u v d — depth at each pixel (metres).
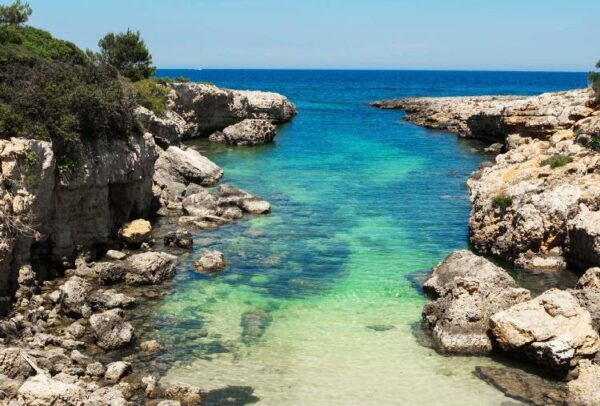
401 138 89.19
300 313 25.80
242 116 95.31
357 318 25.42
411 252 34.69
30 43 50.31
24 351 19.44
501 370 21.12
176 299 27.00
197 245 35.38
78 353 20.77
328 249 34.91
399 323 25.02
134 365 20.81
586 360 20.77
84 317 24.39
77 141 31.02
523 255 32.38
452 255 29.48
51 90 31.45
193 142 81.44
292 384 19.94
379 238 37.41
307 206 45.62
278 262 32.44
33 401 16.25
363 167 63.56
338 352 22.34
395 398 19.25
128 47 80.88
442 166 65.00
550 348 20.33
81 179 30.53
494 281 26.59
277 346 22.69
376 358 21.94
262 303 26.78
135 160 36.75
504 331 21.78
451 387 19.95
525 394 19.47
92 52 63.22
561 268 31.62
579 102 63.75
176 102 81.12
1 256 23.91
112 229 34.91
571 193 32.50
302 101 166.62
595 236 29.27
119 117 35.62
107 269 28.33
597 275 25.83
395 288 28.92
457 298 23.88
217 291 28.09
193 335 23.41
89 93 32.53
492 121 83.94
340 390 19.66
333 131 96.69
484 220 35.41
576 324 21.19
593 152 39.47
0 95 28.97
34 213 26.66
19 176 26.00
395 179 57.03
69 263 30.09
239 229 39.06
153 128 56.50
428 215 43.38
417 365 21.47
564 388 19.86
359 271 31.25
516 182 37.09
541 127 64.62
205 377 20.20
